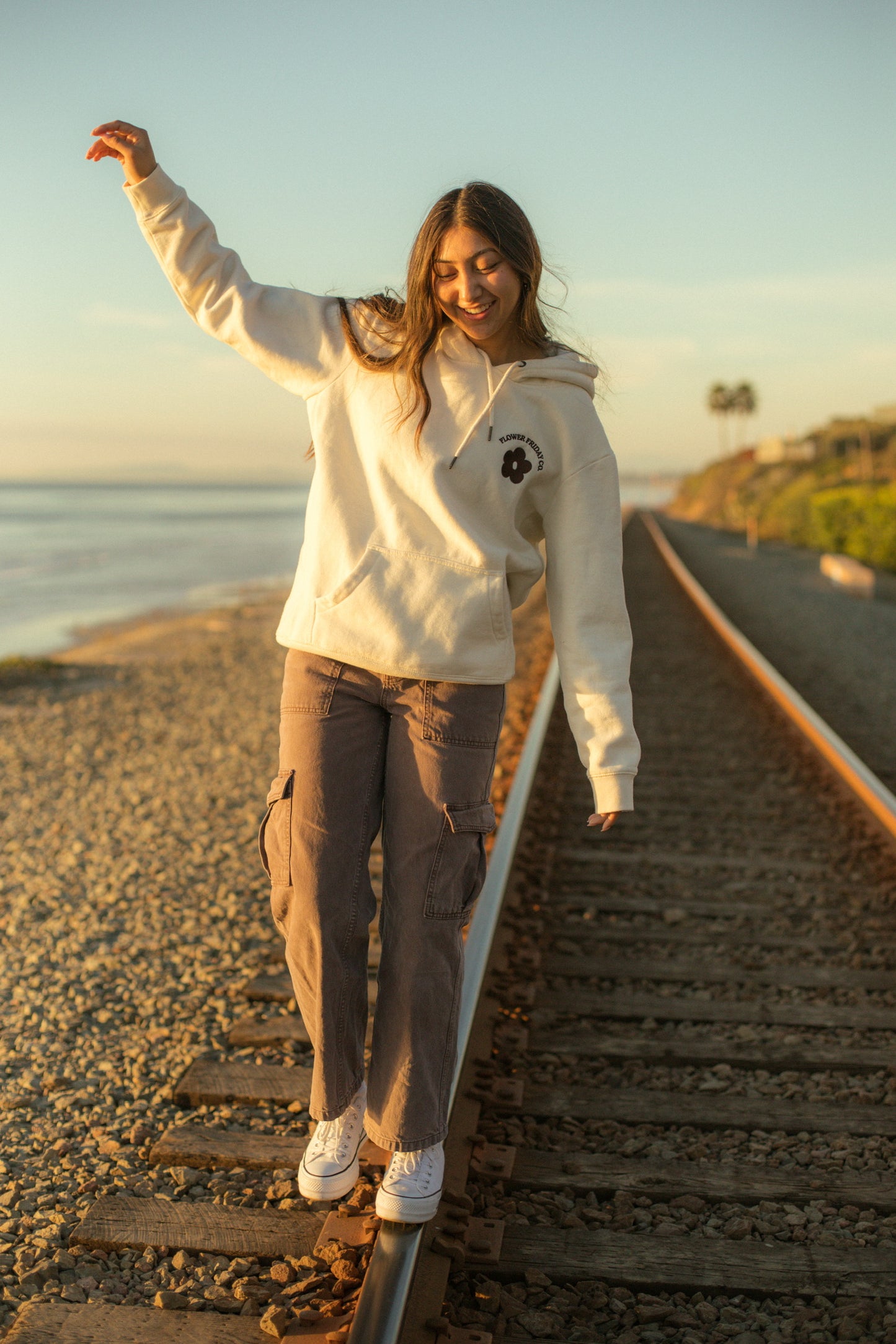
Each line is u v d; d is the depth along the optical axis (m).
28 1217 2.26
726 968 3.51
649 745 6.77
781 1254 2.16
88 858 4.91
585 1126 2.62
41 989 3.43
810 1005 3.25
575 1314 1.99
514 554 1.92
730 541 37.25
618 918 3.94
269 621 19.47
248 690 10.24
